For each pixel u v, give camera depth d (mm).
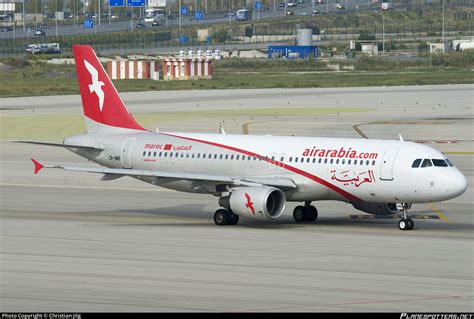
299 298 92062
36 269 106125
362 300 91188
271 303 89875
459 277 102250
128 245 122625
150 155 156375
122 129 162250
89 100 164375
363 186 139250
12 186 188250
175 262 110500
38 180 196625
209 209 161750
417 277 102250
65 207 162125
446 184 133500
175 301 90625
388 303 90000
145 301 90562
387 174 137000
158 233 133375
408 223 138375
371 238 129750
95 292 94438
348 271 105375
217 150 151375
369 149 140125
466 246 123062
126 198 174125
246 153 148875
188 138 155500
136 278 101375
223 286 97438
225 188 146750
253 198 137125
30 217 150000
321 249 120000
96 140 161375
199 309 87375
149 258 113125
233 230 137250
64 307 87938
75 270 105562
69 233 133000
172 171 154500
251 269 106375
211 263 109875
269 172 146500
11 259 112312
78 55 164250
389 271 105500
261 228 139750
